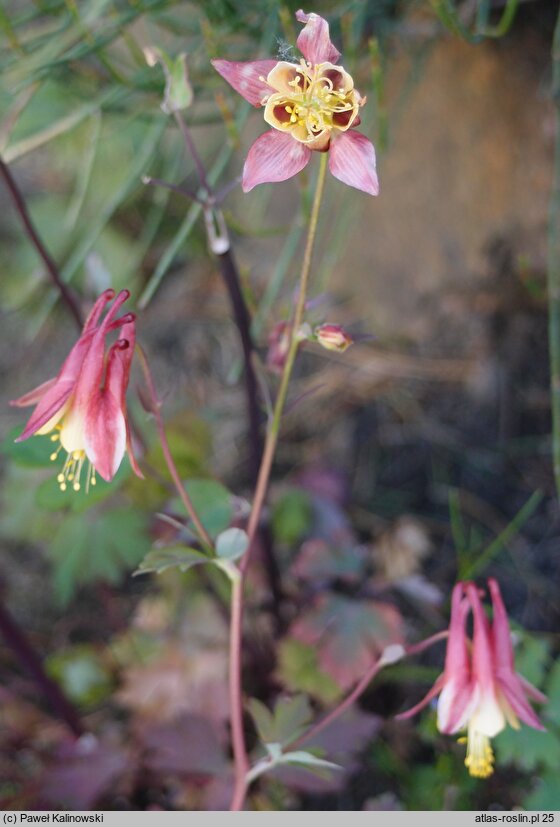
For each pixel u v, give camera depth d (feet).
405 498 1.83
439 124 1.75
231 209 2.06
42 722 1.71
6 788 1.67
